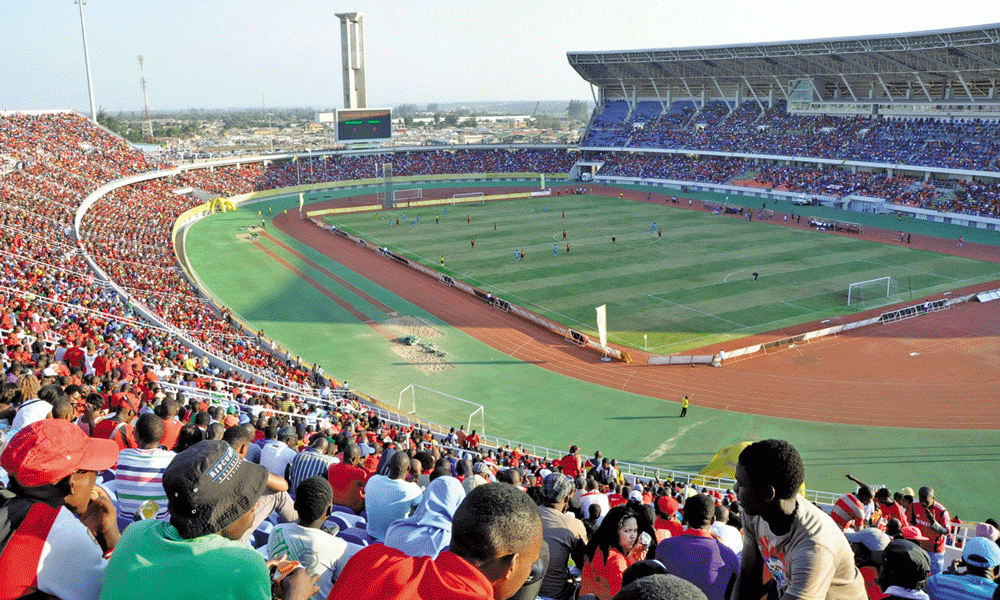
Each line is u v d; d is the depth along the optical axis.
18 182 82.12
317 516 6.58
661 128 147.88
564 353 52.84
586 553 6.66
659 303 63.12
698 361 49.84
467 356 52.50
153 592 3.82
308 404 32.78
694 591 3.12
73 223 74.62
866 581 6.97
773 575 4.62
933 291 65.44
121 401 15.87
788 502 4.22
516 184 150.88
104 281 53.81
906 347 51.75
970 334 54.19
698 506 6.54
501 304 63.91
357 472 10.61
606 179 148.62
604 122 157.38
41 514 4.34
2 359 20.83
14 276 44.12
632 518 6.55
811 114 129.12
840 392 44.41
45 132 107.44
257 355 47.06
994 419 40.22
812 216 104.44
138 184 111.12
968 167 102.38
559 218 108.12
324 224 105.19
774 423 40.59
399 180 150.25
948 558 13.70
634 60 138.75
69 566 4.38
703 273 72.69
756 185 125.06
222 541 4.02
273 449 11.55
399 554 3.75
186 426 11.84
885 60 107.75
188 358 36.41
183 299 57.84
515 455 30.30
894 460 36.09
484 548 3.59
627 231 96.12
